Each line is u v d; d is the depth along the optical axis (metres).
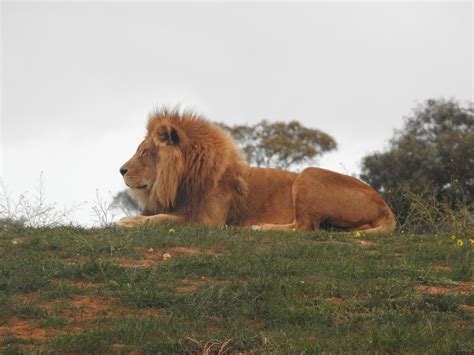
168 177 25.38
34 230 22.50
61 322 15.80
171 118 26.28
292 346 14.59
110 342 14.92
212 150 25.69
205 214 25.53
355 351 14.60
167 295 17.11
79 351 14.62
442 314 16.58
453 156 68.06
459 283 19.03
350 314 16.47
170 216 25.19
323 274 18.95
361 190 26.12
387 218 26.11
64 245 20.52
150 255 20.28
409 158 70.94
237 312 16.52
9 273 18.08
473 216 25.64
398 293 17.59
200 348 14.63
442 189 67.31
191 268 18.91
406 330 15.41
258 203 26.25
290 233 23.47
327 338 15.34
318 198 25.73
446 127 79.25
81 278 18.33
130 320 15.76
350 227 25.94
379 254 21.30
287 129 88.81
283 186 26.56
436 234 24.59
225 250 21.03
